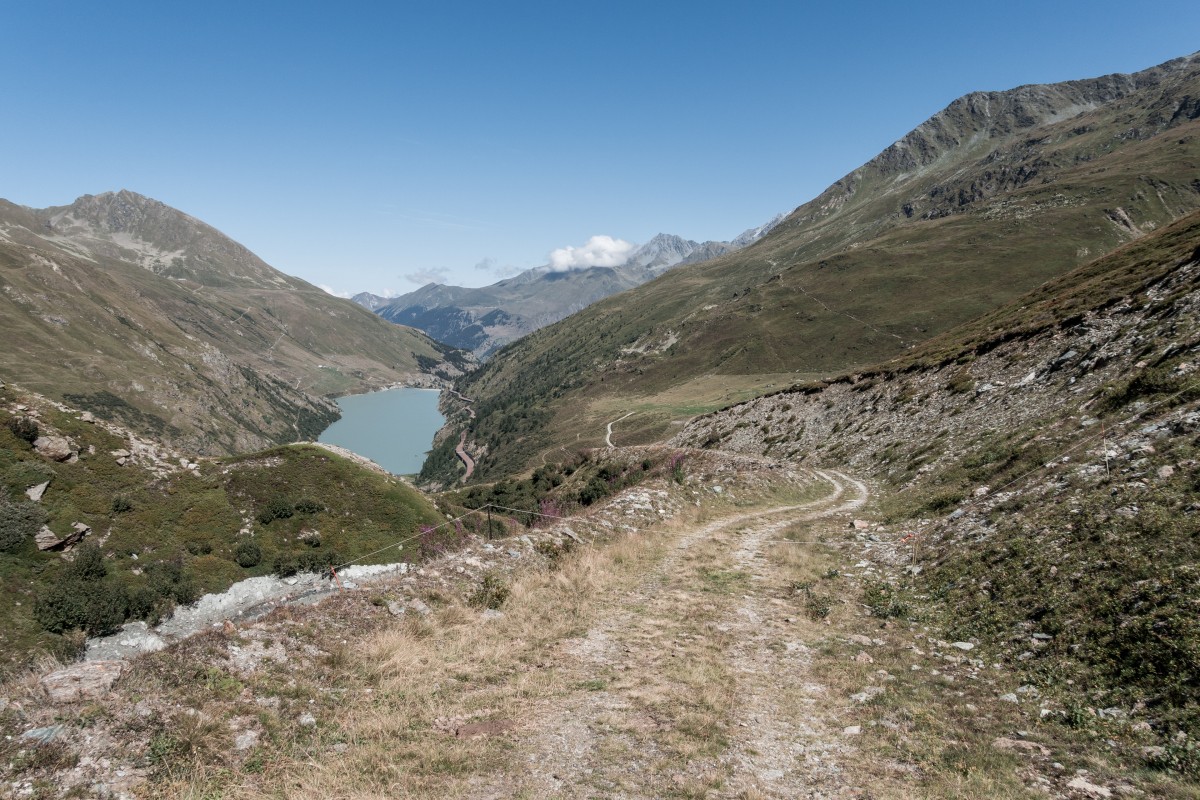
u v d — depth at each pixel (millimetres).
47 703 7832
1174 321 28094
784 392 79875
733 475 37688
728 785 8125
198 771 7551
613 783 8141
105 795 6828
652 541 23250
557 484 68438
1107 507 14219
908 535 21797
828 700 10789
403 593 14906
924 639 13383
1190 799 6820
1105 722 8789
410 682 11125
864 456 45906
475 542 20469
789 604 16562
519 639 13633
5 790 6496
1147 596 10617
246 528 62312
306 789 7668
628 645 13438
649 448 56250
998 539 16484
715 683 11414
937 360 54750
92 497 55500
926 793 7723
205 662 9773
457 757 8664
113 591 47938
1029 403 33844
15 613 43531
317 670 10898
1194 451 14352
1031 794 7480
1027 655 11312
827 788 8016
